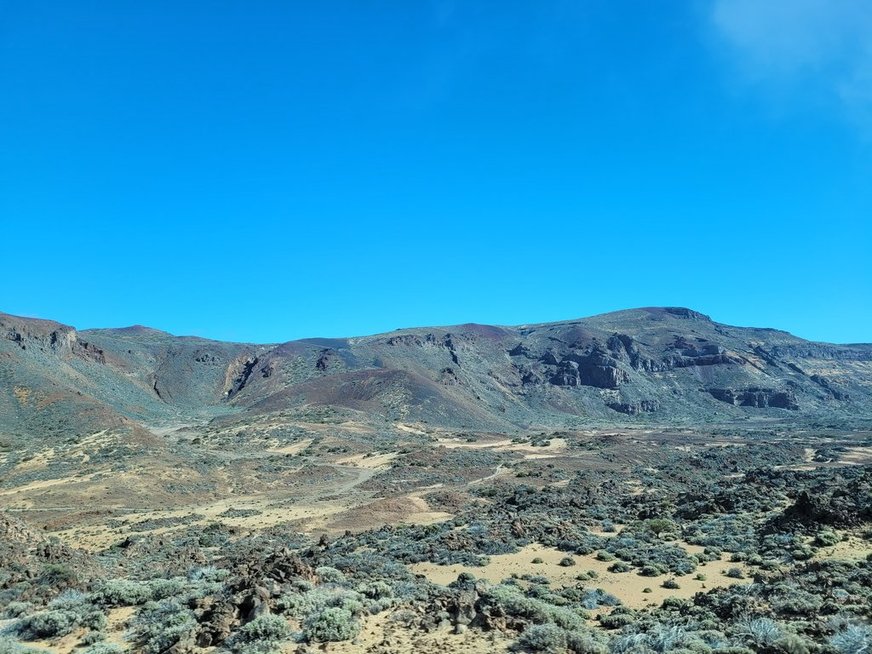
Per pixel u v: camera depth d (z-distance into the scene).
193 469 98.12
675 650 15.49
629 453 122.38
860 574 25.25
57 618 20.62
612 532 45.12
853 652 15.01
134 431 116.88
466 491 80.44
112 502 77.56
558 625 18.89
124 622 21.11
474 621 18.69
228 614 19.20
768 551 34.28
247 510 73.25
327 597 20.34
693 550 36.62
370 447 133.88
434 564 35.56
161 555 43.75
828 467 90.12
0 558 31.44
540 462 110.75
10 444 107.25
